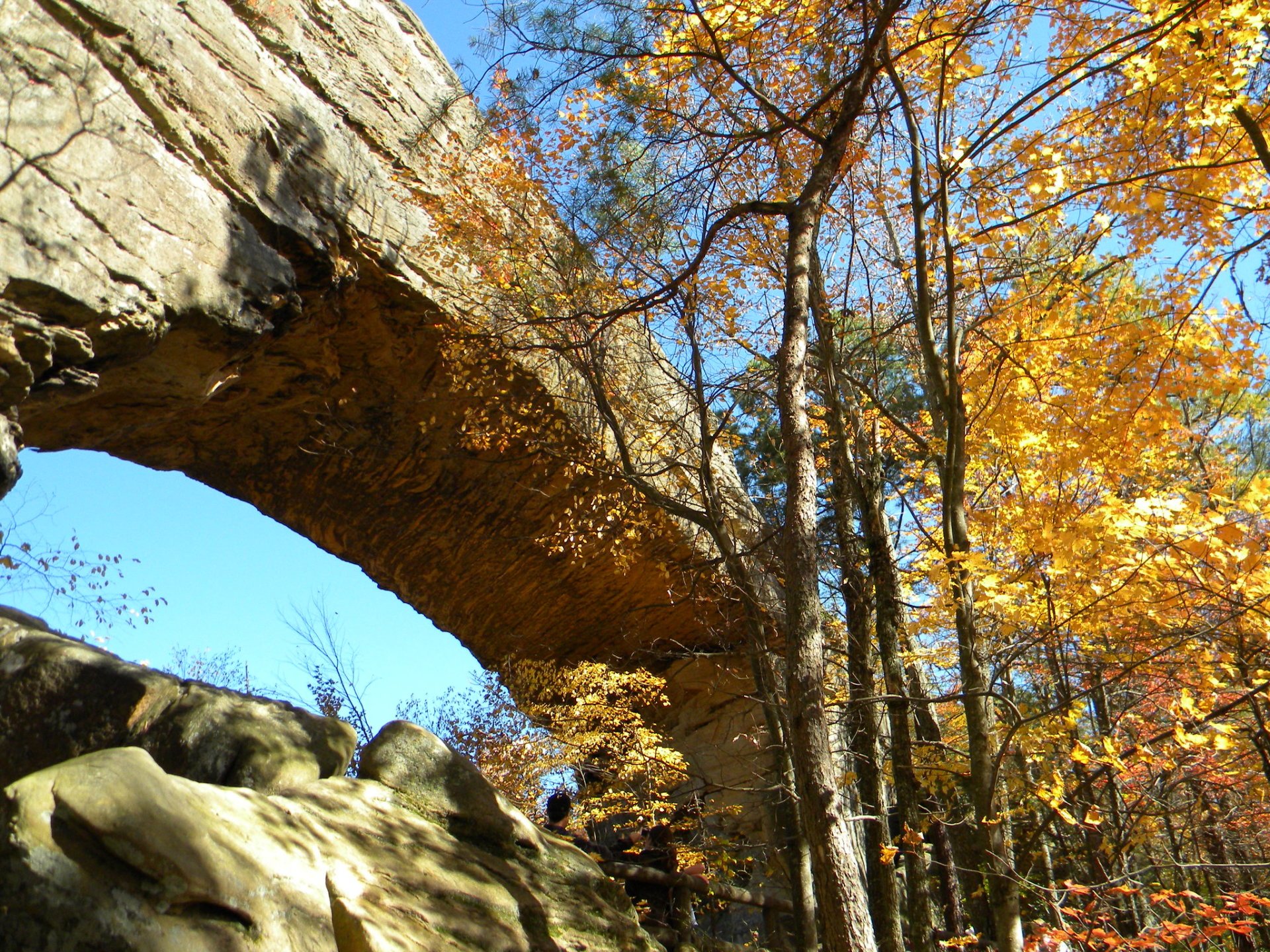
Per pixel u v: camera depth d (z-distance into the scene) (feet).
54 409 26.86
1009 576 24.67
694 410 39.27
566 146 34.32
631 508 47.62
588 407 43.96
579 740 46.34
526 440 43.93
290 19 36.06
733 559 35.53
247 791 14.75
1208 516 19.92
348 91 37.63
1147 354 25.05
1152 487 27.02
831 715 40.65
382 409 42.91
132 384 30.73
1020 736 26.96
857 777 36.40
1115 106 26.09
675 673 61.62
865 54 25.67
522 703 53.31
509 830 18.39
